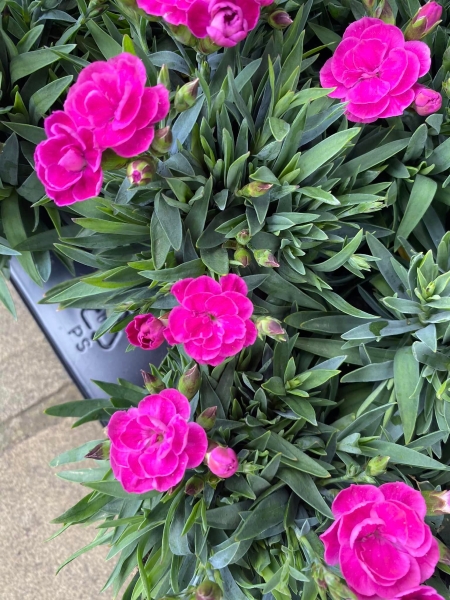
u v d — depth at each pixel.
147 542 0.95
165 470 0.75
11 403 1.76
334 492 0.93
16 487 1.72
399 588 0.72
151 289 1.00
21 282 1.23
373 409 0.94
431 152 1.04
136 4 0.82
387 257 0.99
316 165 0.93
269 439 0.94
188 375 0.83
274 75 1.00
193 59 1.05
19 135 1.06
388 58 0.94
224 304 0.80
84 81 0.69
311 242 0.98
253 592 0.96
